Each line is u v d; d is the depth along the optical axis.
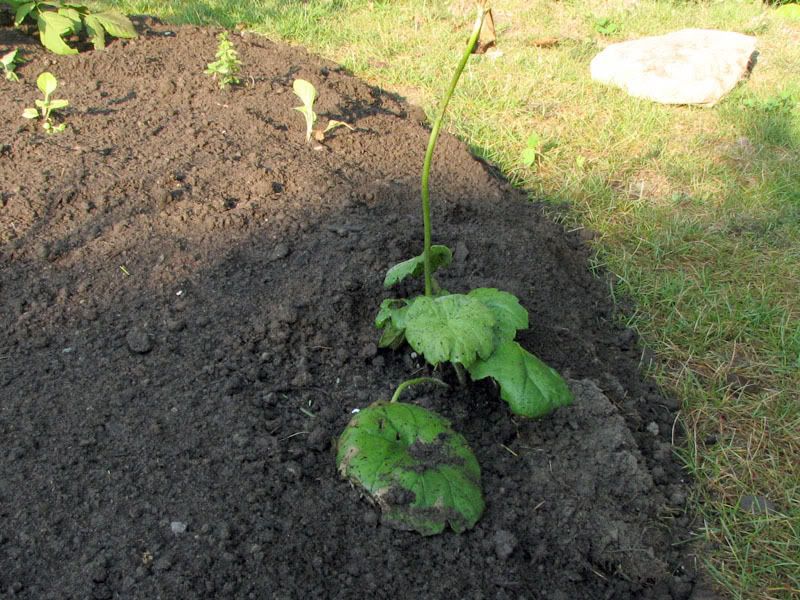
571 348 0.82
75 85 1.18
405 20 1.68
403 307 0.71
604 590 0.61
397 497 0.60
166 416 0.67
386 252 0.87
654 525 0.66
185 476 0.62
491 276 0.90
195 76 1.25
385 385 0.74
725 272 0.99
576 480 0.67
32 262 0.83
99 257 0.84
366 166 1.07
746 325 0.91
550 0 1.83
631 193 1.15
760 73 1.53
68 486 0.60
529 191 1.15
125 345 0.74
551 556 0.62
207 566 0.56
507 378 0.65
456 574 0.59
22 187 0.92
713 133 1.30
